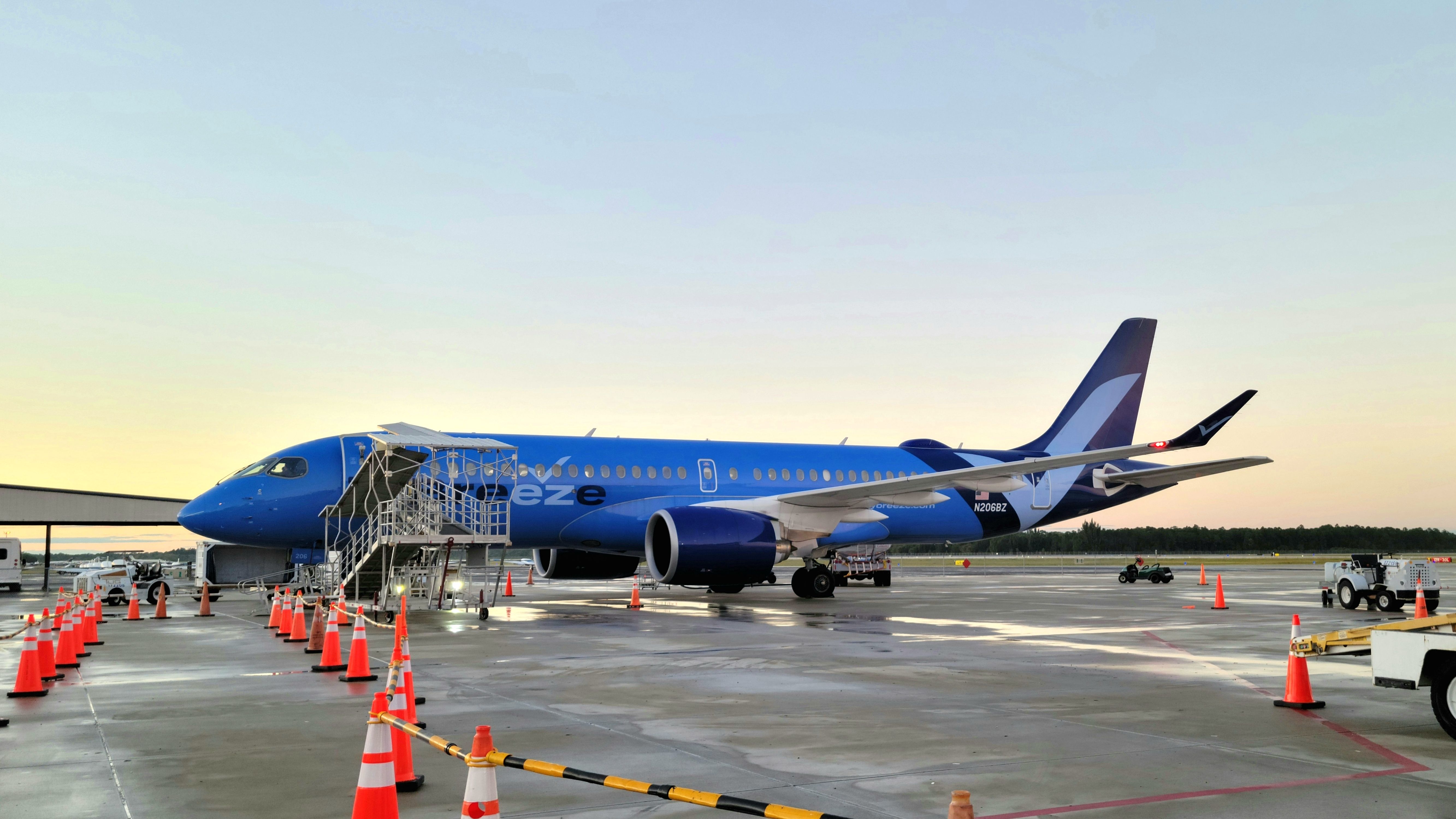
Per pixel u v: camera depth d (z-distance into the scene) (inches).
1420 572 945.5
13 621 905.5
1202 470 1111.6
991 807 261.6
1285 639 695.1
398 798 271.9
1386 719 388.8
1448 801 268.5
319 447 1007.0
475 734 353.7
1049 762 313.6
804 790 278.8
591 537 1051.3
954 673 515.2
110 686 474.9
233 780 292.4
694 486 1098.1
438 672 518.6
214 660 581.0
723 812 258.7
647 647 636.1
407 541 875.4
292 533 987.9
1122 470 1322.6
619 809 262.4
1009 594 1286.9
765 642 669.9
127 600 1165.7
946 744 339.0
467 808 179.5
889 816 253.0
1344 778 293.7
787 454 1172.5
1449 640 343.0
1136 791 277.9
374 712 220.8
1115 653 607.2
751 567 974.4
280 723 379.9
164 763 313.4
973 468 970.1
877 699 432.8
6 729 370.0
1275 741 344.8
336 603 603.8
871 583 1621.6
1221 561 3762.3
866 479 1189.7
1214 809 260.4
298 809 260.7
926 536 1225.4
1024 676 506.0
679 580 962.7
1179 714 398.3
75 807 262.7
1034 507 1274.6
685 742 341.7
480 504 983.6
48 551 1638.8
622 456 1079.6
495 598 917.8
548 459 1042.1
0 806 263.9
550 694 446.3
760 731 360.8
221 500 971.3
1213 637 708.0
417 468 922.7
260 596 1208.2
